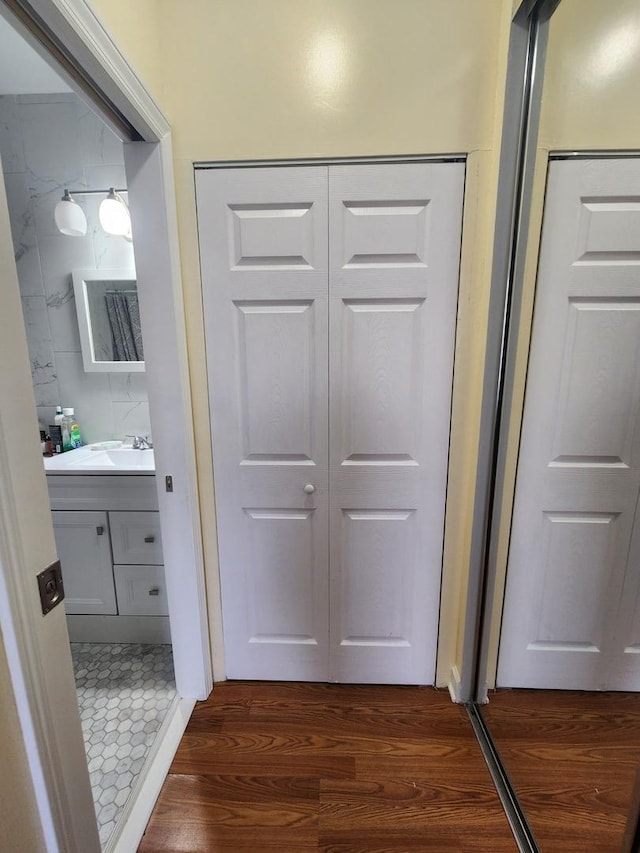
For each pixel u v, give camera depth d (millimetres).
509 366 1177
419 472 1307
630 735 907
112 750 1274
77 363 1883
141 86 939
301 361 1250
